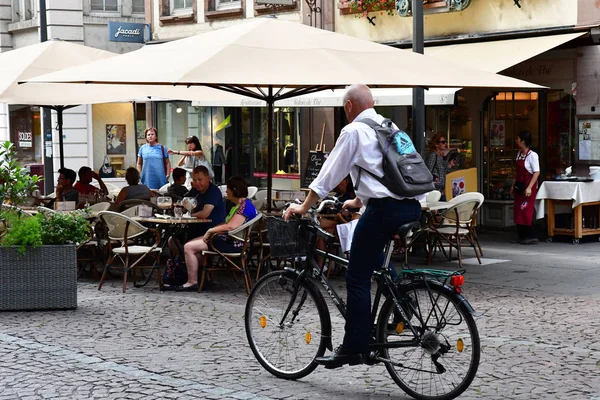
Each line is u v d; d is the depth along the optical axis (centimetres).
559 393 720
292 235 744
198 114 2678
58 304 1088
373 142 685
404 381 703
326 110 2222
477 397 708
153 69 1125
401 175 679
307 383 752
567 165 1825
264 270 1361
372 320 708
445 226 1471
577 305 1101
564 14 1753
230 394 718
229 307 1103
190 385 745
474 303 1113
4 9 3506
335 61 1146
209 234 1214
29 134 3350
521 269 1395
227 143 2580
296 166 2348
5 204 1145
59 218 1097
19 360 838
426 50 1966
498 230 1953
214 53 1128
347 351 709
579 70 1755
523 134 1697
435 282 680
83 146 3228
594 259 1500
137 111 3253
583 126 1753
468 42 1930
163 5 2736
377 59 1187
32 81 1148
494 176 1981
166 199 1363
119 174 3325
